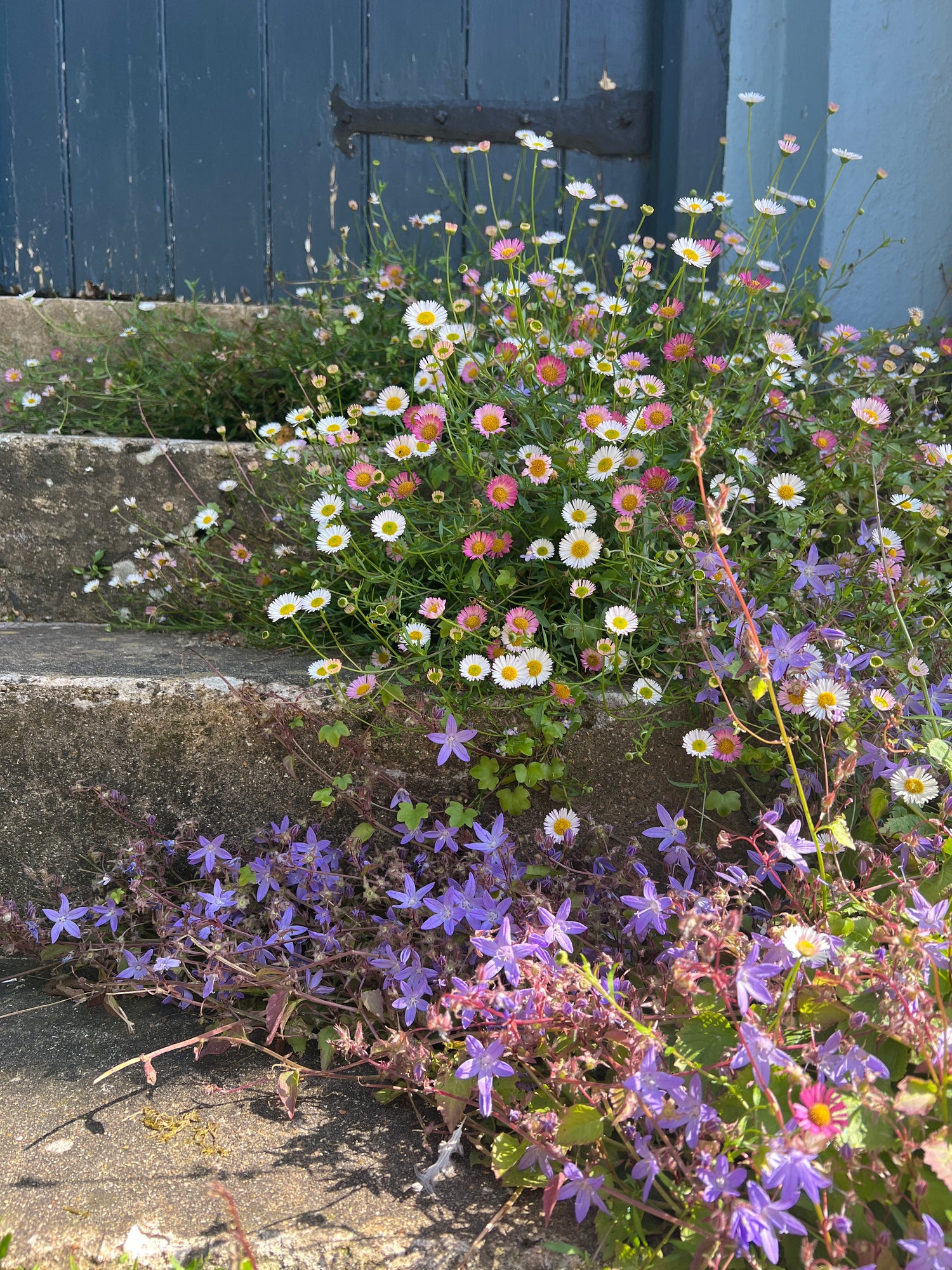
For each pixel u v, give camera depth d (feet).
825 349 6.46
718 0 7.75
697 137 7.97
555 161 8.55
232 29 8.36
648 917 3.67
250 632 5.67
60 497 6.24
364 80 8.43
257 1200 3.19
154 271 8.67
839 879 3.50
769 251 7.86
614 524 4.60
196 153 8.52
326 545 4.97
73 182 8.56
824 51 7.14
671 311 5.54
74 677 4.76
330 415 5.90
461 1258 2.96
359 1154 3.43
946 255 7.43
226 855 4.49
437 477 5.26
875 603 4.70
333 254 7.82
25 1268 2.98
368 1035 3.92
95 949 4.33
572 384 5.63
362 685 4.58
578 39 8.38
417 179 8.57
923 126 7.20
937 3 7.01
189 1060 3.97
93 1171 3.32
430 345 5.98
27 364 7.48
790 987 2.97
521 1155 3.25
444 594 5.16
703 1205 2.84
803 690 4.00
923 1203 2.67
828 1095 2.59
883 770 3.97
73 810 4.83
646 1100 2.88
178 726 4.77
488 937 3.42
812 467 5.50
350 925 4.23
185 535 5.95
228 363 7.17
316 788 4.82
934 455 4.85
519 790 4.59
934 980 3.21
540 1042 3.35
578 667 4.82
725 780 4.66
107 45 8.39
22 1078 3.82
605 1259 2.95
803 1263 2.56
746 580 4.74
